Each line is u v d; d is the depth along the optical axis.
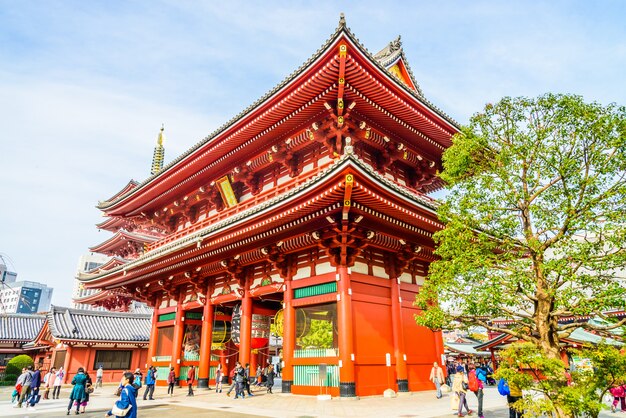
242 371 23.28
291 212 19.67
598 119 11.39
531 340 12.08
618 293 10.50
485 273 12.69
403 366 21.31
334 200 18.50
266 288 24.73
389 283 23.16
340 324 19.67
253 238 23.33
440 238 14.34
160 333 35.00
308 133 25.34
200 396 24.70
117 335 42.38
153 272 32.25
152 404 21.75
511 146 13.03
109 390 33.34
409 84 33.62
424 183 31.61
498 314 12.88
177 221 39.69
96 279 37.72
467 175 14.54
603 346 9.90
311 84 22.20
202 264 28.45
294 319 22.58
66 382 38.19
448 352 55.22
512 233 12.95
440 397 19.89
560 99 12.43
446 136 27.14
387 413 15.30
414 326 23.56
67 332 40.06
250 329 25.50
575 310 10.94
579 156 11.96
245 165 29.59
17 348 51.94
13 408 22.38
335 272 20.84
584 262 11.03
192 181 33.16
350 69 21.14
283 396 21.39
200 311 33.16
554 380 9.84
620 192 10.73
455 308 13.98
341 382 18.92
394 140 26.83
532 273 12.37
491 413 16.08
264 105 24.14
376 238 21.64
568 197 11.55
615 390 18.88
